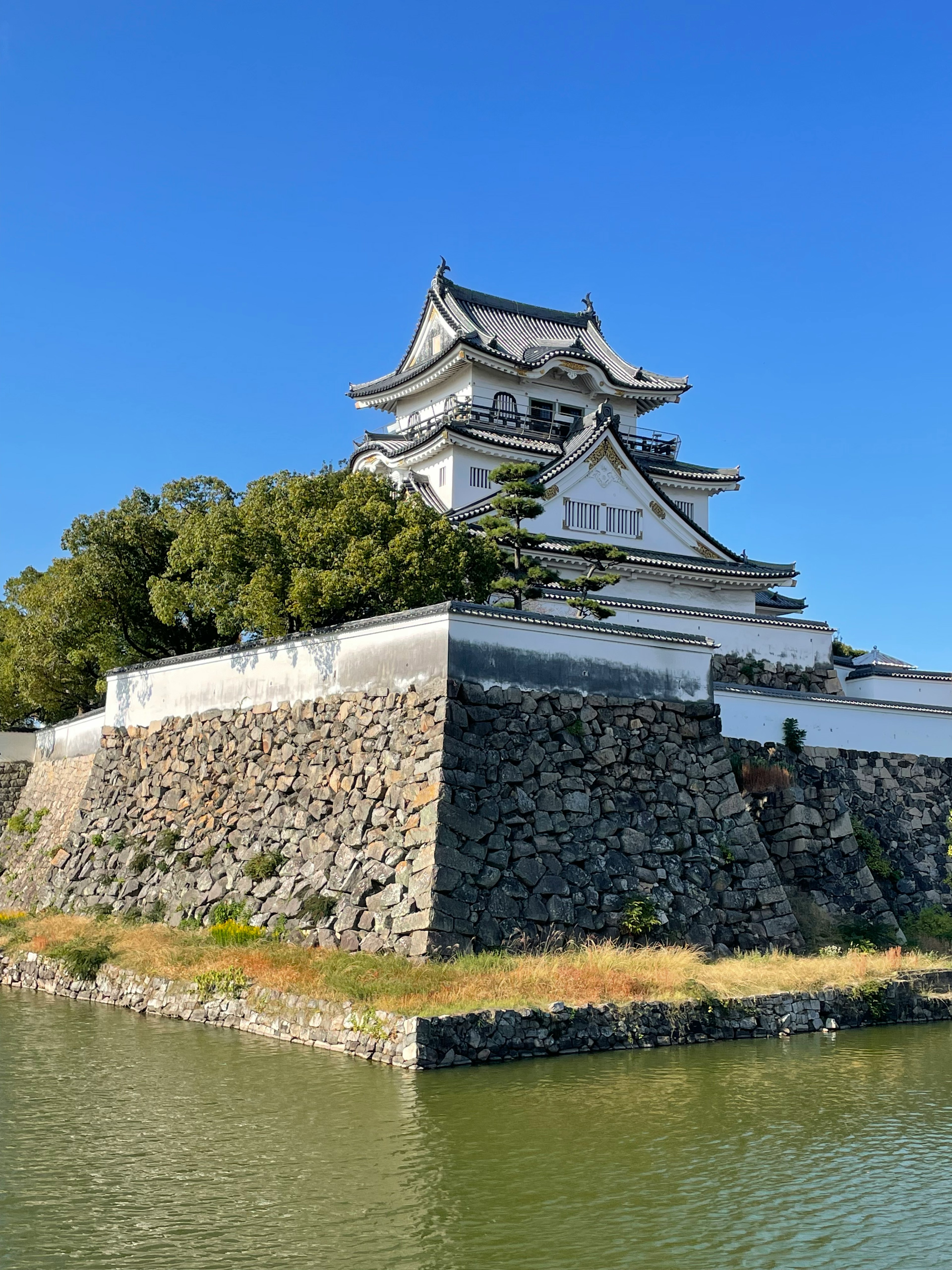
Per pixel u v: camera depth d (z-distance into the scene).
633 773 24.00
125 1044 19.41
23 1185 13.22
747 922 24.16
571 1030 18.45
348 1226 12.12
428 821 21.03
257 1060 18.05
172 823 27.97
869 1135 15.17
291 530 28.86
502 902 21.06
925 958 25.39
